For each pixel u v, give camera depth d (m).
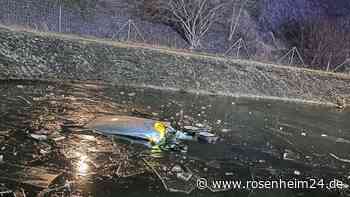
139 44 19.62
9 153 7.89
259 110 15.32
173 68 17.44
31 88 12.94
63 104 11.66
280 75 19.95
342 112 17.80
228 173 8.54
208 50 23.27
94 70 15.63
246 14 26.56
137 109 12.38
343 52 25.88
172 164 8.49
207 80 17.66
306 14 28.88
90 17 21.53
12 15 19.19
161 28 23.42
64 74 14.87
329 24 27.17
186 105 14.11
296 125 13.68
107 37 20.86
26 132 9.03
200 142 10.12
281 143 11.16
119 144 9.14
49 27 19.75
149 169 8.09
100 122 9.98
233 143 10.47
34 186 6.80
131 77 16.08
